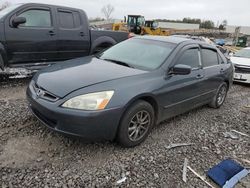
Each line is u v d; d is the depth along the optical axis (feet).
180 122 16.39
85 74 12.14
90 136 10.89
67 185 9.64
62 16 23.07
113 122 11.17
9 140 12.15
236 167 11.61
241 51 35.19
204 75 16.62
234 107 21.02
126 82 11.87
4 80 22.09
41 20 21.80
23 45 20.88
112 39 26.76
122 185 9.93
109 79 11.71
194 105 16.65
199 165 11.73
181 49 15.05
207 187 10.34
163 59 14.12
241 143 14.34
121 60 14.67
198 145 13.57
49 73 12.69
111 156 11.69
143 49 15.33
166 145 13.17
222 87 19.75
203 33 197.16
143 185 10.04
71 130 10.70
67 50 23.75
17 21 19.98
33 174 10.05
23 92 19.38
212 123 16.83
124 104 11.27
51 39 22.38
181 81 14.40
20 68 21.15
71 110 10.53
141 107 12.16
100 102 10.78
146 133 13.01
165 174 10.84
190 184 10.40
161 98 13.19
